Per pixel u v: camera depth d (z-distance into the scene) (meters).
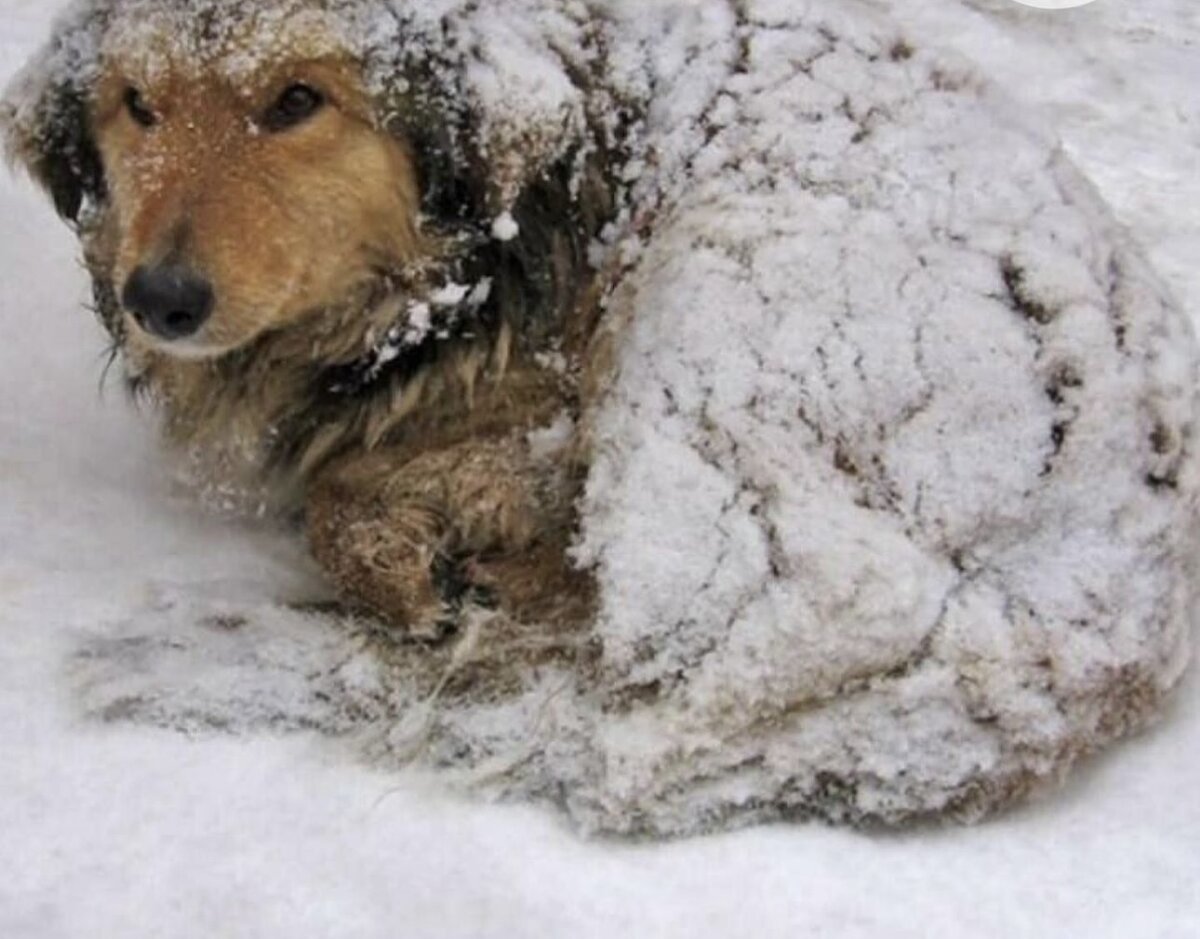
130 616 1.44
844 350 1.37
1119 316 1.42
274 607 1.45
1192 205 1.97
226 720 1.39
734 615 1.33
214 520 1.55
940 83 1.49
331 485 1.48
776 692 1.33
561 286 1.46
